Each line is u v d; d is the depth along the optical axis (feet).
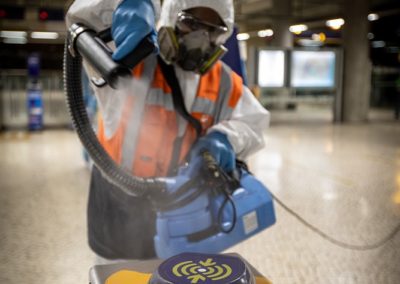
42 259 10.21
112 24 3.62
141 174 4.68
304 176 18.12
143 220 4.78
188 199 4.19
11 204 14.34
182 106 4.66
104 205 4.90
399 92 40.60
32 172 18.80
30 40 92.02
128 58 3.34
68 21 4.12
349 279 9.22
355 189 16.16
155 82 4.70
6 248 10.82
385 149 24.47
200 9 4.43
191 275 2.66
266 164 20.43
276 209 13.75
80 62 3.87
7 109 44.70
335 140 27.81
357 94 37.88
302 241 11.25
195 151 4.51
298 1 50.29
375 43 78.13
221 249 4.23
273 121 38.91
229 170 4.58
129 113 4.61
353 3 37.09
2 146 25.38
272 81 37.81
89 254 10.50
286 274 9.46
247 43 85.71
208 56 4.50
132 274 3.17
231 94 5.05
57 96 51.13
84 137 3.84
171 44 4.33
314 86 38.32
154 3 3.86
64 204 14.35
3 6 36.91
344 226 12.32
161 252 4.16
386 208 13.93
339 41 77.92
